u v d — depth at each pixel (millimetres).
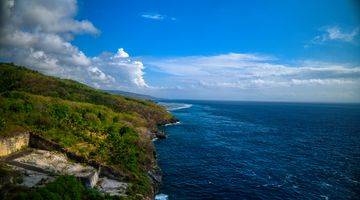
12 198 31484
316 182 57562
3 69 109125
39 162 45844
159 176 57375
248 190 52906
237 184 55875
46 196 33281
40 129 57094
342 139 108062
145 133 86438
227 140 101062
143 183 48375
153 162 62562
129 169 51781
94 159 51000
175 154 77875
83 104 87938
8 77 104500
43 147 52688
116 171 49188
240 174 62062
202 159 73562
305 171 64812
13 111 61250
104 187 44844
